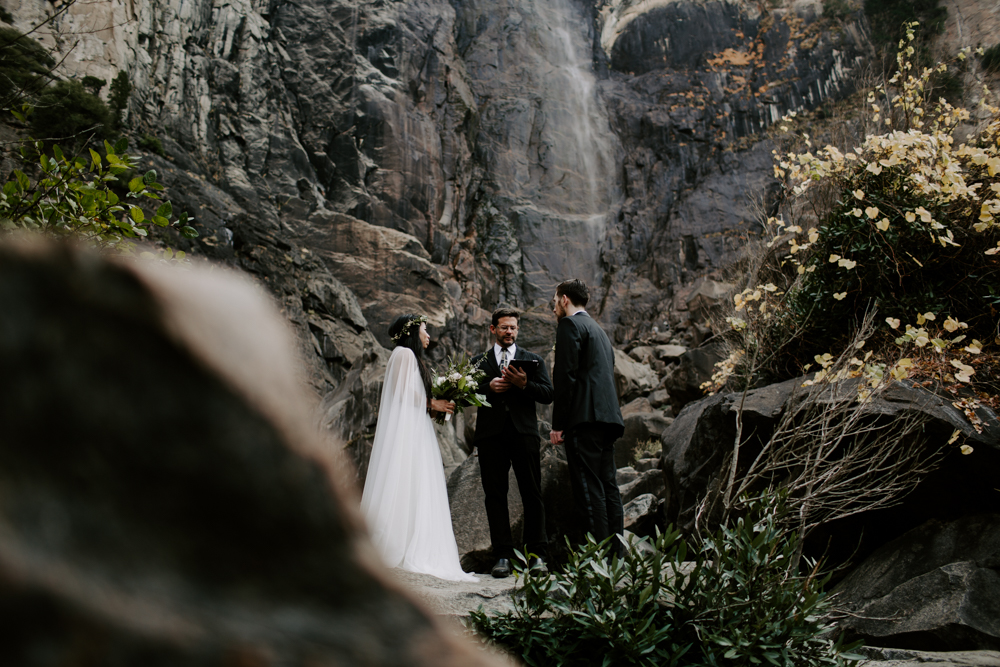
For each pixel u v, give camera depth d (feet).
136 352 0.93
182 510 0.93
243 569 0.96
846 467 11.48
